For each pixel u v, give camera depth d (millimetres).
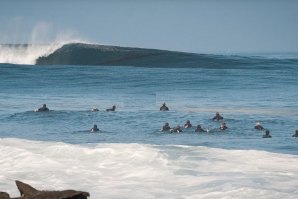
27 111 101125
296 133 75875
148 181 41781
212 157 48688
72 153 50125
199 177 42438
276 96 137250
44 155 49719
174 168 45000
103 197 38188
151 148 51719
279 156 49125
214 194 37938
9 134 77500
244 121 91938
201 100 128875
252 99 131000
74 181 42031
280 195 37250
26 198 32281
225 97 135375
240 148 64250
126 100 128000
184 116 98375
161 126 86312
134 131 80625
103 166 46000
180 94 141375
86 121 91438
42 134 77438
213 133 79000
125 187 40375
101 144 53812
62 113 99062
